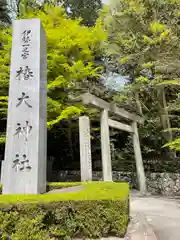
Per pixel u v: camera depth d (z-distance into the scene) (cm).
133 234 261
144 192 716
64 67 684
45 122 369
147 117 877
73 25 673
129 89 820
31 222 224
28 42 359
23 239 219
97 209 243
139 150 754
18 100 332
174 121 860
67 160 1170
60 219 233
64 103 711
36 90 335
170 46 659
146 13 707
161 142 895
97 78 913
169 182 729
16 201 230
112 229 247
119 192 274
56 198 240
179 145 600
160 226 350
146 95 907
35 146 312
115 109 641
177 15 663
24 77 342
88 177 514
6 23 918
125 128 700
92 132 977
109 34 806
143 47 716
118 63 846
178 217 413
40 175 314
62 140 1152
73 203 239
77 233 239
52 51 678
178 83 589
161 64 637
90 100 525
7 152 311
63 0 1027
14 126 321
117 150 1004
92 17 1112
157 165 838
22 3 785
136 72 846
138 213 417
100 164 1055
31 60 349
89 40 728
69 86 720
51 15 668
